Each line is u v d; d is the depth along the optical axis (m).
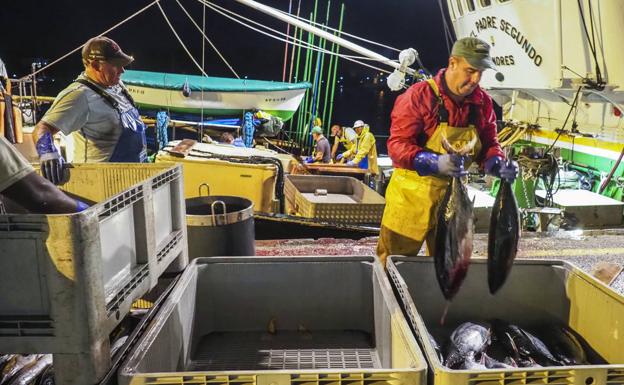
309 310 2.96
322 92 44.75
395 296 2.63
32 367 2.31
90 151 3.71
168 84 16.59
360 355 2.71
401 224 3.29
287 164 8.10
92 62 3.54
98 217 1.85
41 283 1.74
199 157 6.23
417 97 3.04
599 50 6.81
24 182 1.90
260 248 4.93
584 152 9.02
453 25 10.24
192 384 1.73
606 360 2.55
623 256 4.92
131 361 1.84
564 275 2.90
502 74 8.74
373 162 10.74
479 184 9.71
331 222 5.55
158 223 2.57
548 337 2.78
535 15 7.54
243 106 17.41
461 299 3.01
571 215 7.50
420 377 1.73
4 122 6.86
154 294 2.96
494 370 1.75
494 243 2.57
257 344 2.83
